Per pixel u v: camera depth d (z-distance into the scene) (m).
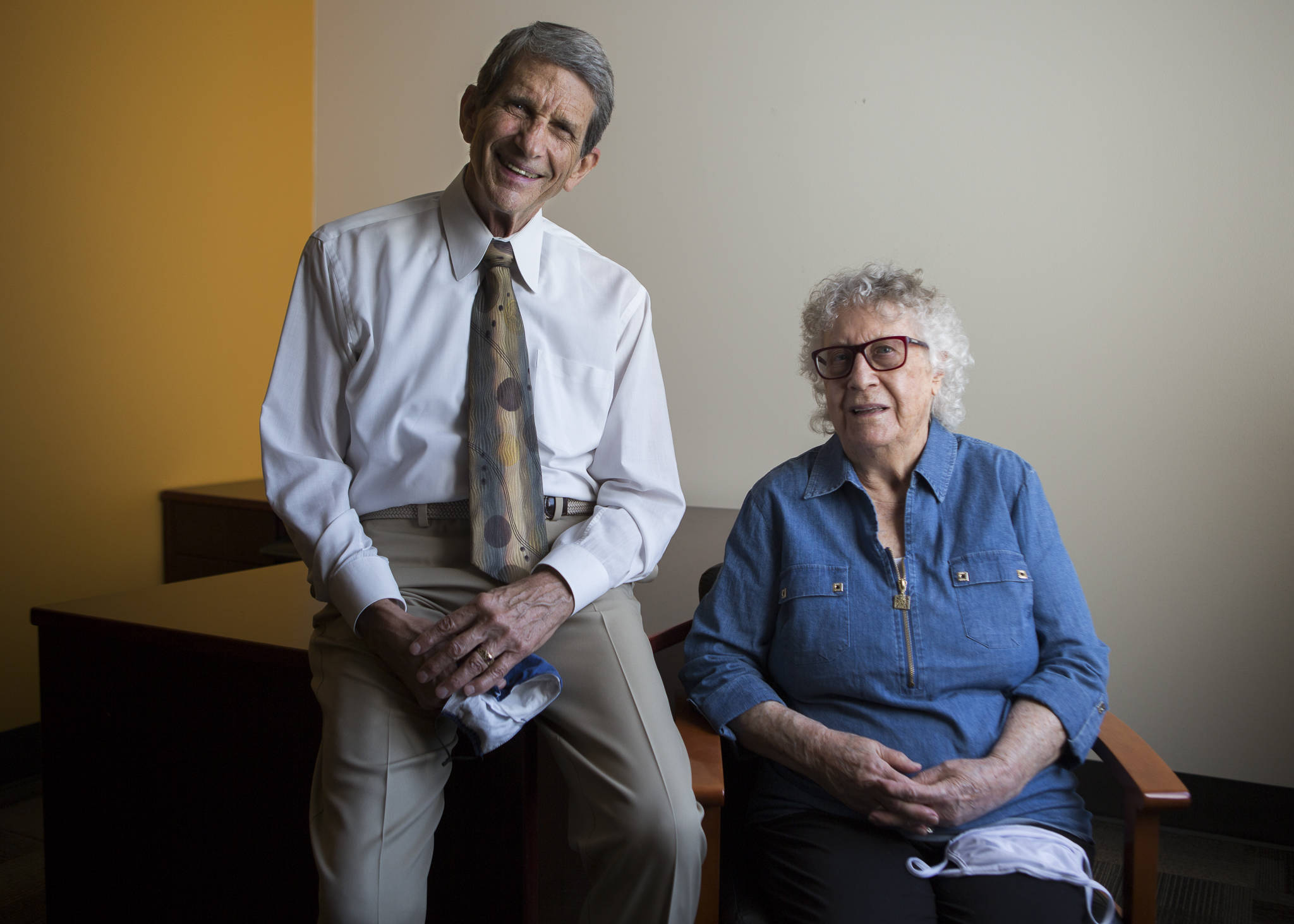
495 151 1.27
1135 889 1.17
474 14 3.26
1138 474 2.49
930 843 1.22
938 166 2.67
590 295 1.42
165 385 3.08
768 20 2.84
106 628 1.46
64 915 1.54
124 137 2.90
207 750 1.41
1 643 2.63
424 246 1.34
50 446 2.74
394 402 1.31
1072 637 1.33
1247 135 2.36
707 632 1.44
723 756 1.44
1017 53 2.57
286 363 1.36
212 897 1.43
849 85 2.76
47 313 2.71
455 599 1.28
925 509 1.37
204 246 3.18
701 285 2.96
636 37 3.00
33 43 2.64
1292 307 2.33
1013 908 1.11
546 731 1.29
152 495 3.06
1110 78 2.48
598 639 1.29
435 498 1.32
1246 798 2.42
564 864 1.52
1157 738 2.51
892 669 1.31
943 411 1.49
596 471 1.45
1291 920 2.00
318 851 1.14
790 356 2.87
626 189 3.04
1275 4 2.31
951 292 2.67
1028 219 2.58
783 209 2.86
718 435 2.97
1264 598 2.39
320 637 1.29
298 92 3.50
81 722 1.51
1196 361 2.43
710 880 1.22
